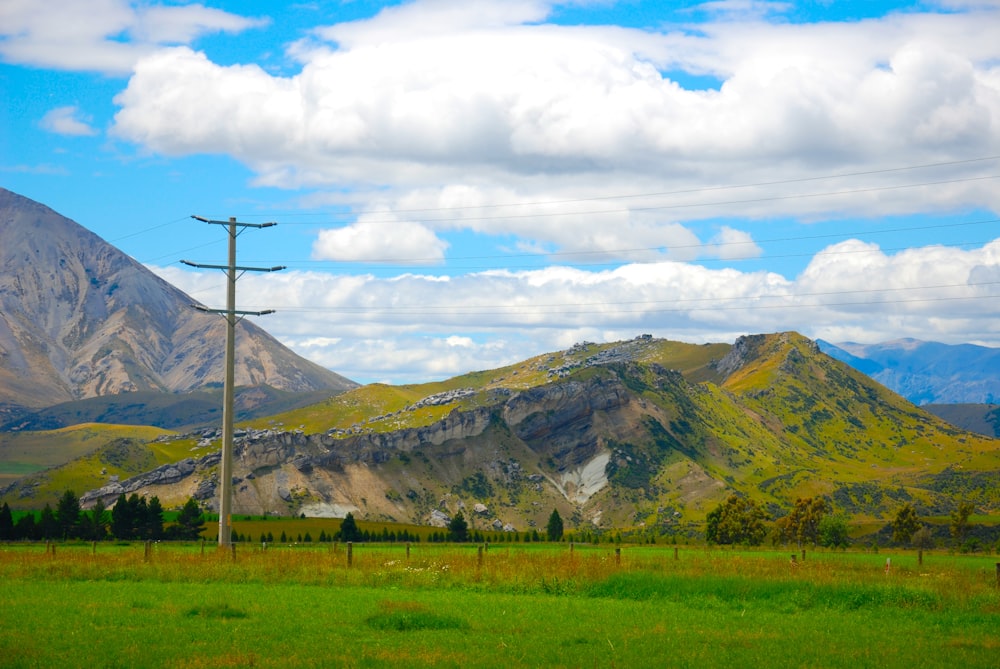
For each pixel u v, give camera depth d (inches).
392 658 1242.0
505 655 1277.1
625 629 1526.8
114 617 1562.5
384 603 1726.1
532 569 2226.9
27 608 1653.5
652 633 1488.7
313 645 1327.5
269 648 1298.0
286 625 1497.3
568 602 1867.6
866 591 1961.1
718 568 2379.4
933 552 6146.7
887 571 2341.3
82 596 1846.7
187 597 1845.5
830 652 1349.7
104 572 2263.8
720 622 1635.1
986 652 1379.2
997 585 2194.9
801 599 1919.3
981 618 1747.0
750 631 1540.4
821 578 2126.0
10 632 1400.1
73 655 1230.9
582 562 2322.8
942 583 2114.9
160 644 1320.1
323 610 1663.4
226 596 1868.8
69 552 3029.0
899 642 1457.9
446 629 1503.4
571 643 1389.0
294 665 1190.3
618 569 2292.1
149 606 1704.0
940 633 1576.0
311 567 2279.8
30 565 2354.8
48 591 1937.7
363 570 2285.9
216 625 1494.8
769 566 2445.9
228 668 1171.9
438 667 1193.4
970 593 1998.0
